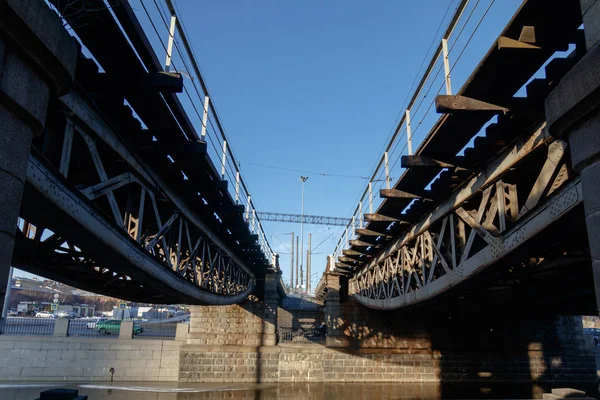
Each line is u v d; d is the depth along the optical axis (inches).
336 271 1230.9
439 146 383.2
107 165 358.9
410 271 639.1
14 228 154.7
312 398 1040.8
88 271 469.4
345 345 1247.5
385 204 546.9
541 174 311.9
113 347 1221.1
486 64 265.7
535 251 336.5
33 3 150.0
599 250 146.6
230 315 1294.3
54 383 1148.5
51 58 163.5
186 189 501.4
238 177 668.7
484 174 393.1
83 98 274.2
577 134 159.3
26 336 1190.3
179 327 1277.1
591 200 152.3
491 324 1246.9
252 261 1091.9
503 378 1209.4
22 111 156.2
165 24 328.5
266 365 1242.6
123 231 342.3
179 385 1170.0
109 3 243.3
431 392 1107.9
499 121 337.4
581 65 151.0
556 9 232.7
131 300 655.8
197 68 406.6
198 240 601.6
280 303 2341.3
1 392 1022.4
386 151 546.9
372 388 1152.2
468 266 424.5
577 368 1218.0
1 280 147.0
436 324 1257.4
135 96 315.3
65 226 280.7
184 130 379.9
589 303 745.6
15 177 154.9
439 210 505.0
